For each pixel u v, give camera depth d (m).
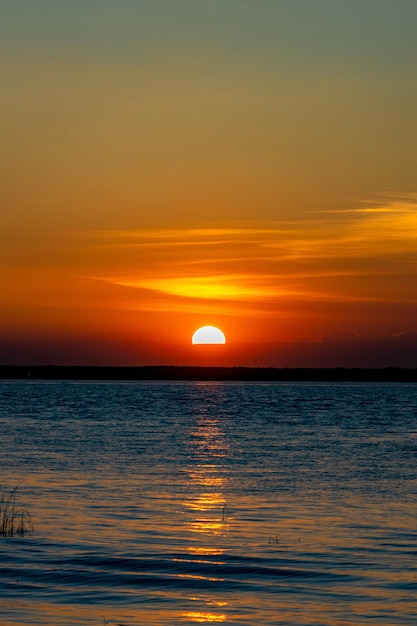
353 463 88.56
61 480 71.94
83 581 38.69
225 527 51.38
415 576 39.78
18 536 47.88
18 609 34.16
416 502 62.00
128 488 67.44
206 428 143.38
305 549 45.34
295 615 33.81
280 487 69.38
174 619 33.16
